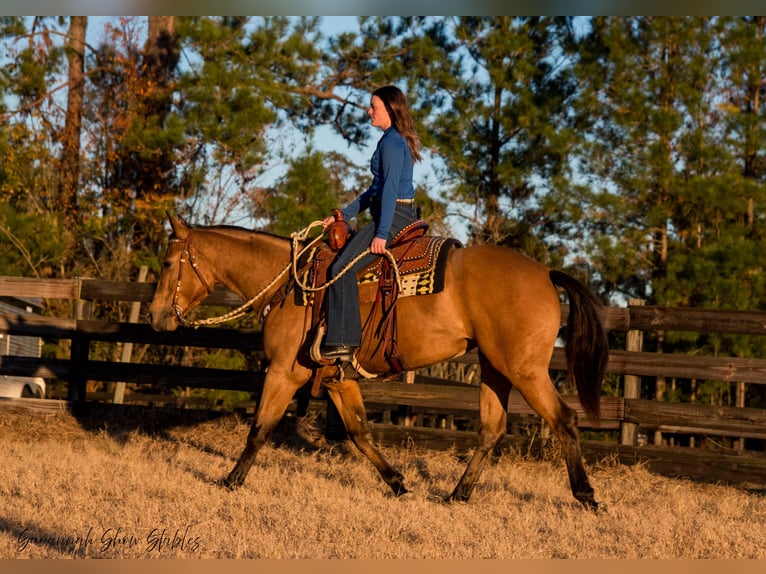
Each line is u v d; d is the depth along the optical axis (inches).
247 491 309.1
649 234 804.6
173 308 331.6
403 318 296.5
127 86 933.2
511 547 240.7
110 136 912.9
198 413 458.0
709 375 400.8
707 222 785.6
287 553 226.2
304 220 735.7
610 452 406.3
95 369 463.2
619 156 799.1
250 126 784.3
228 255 329.4
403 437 430.6
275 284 320.2
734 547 251.4
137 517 260.2
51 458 364.8
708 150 740.0
